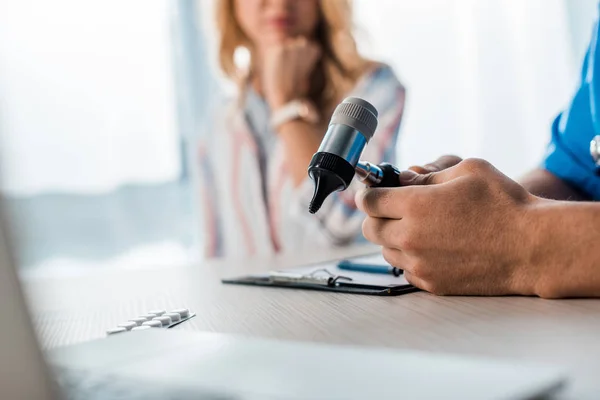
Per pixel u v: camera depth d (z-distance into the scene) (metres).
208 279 0.98
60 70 2.26
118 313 0.74
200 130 2.38
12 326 0.30
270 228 2.29
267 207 2.30
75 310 0.79
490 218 0.64
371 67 2.33
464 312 0.58
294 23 2.33
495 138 2.66
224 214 2.33
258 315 0.63
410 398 0.28
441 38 2.62
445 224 0.65
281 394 0.30
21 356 0.30
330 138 0.65
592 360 0.40
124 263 2.34
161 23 2.38
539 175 1.05
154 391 0.32
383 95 2.28
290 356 0.36
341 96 2.31
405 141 2.61
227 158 2.34
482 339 0.47
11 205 0.33
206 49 2.40
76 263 2.29
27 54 2.22
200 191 2.35
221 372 0.34
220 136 2.35
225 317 0.63
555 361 0.40
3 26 2.20
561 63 2.70
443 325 0.53
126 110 2.35
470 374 0.31
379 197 0.69
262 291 0.80
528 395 0.28
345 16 2.33
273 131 2.32
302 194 2.25
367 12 2.56
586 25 2.73
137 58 2.35
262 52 2.37
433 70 2.62
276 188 2.29
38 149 2.23
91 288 1.01
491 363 0.33
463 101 2.64
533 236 0.62
